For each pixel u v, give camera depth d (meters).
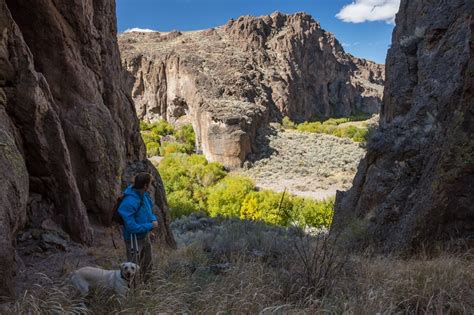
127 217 5.69
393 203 12.59
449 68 14.04
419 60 16.30
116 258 7.96
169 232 13.18
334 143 83.69
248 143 75.88
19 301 4.88
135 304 4.95
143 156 14.71
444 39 15.08
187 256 9.02
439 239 9.78
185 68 105.12
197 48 118.50
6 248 5.37
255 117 82.44
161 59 112.62
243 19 128.88
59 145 8.48
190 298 5.62
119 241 9.86
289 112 116.06
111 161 10.38
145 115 113.69
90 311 4.91
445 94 13.15
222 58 111.75
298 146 81.06
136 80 115.31
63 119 9.79
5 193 5.84
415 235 10.09
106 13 13.59
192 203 52.44
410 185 12.70
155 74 112.69
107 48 13.59
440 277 6.64
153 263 6.62
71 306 4.78
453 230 9.70
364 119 138.75
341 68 156.00
